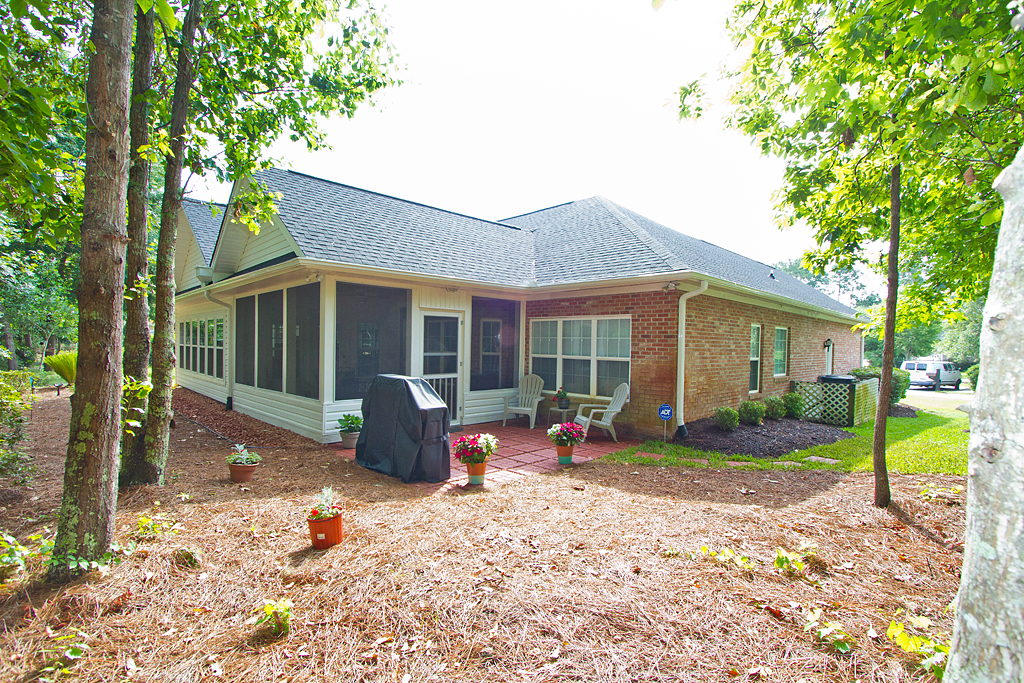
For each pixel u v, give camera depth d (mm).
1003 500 1056
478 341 9898
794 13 4441
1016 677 1016
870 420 11656
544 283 9609
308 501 4867
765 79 4703
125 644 2523
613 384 8992
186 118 5664
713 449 7645
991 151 3875
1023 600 1016
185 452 7113
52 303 16375
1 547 3117
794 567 3291
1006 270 1091
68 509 3145
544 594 2982
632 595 2963
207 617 2789
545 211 14875
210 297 11133
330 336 7617
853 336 18125
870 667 2250
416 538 3936
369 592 3043
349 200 9641
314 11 7102
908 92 3402
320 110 7777
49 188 3482
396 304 8414
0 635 2553
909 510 4570
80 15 4723
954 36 2871
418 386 6074
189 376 15000
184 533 3920
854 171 5492
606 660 2359
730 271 11570
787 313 12211
